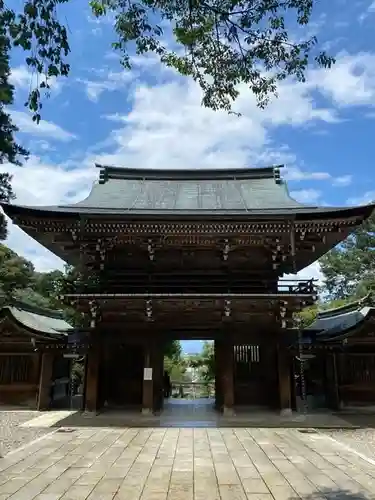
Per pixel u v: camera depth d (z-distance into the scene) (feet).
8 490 28.60
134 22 28.60
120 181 82.12
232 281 64.18
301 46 29.66
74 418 60.29
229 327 62.64
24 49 21.30
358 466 34.76
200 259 65.77
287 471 33.19
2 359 73.56
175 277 64.95
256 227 60.13
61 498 26.94
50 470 33.65
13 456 38.55
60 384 80.89
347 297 168.55
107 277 64.90
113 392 65.72
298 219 60.03
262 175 83.15
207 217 58.80
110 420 57.88
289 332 62.90
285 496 27.22
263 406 63.72
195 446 42.63
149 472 33.04
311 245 66.85
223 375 61.62
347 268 172.45
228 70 31.73
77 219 59.82
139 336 62.95
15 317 71.92
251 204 68.74
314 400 76.43
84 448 41.81
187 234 61.46
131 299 59.47
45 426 54.90
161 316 62.59
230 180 82.84
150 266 65.31
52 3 21.06
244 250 65.62
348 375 69.15
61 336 74.64
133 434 49.19
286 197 72.49
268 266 65.51
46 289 154.61
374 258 166.71
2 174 58.29
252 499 26.66
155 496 27.25
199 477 31.58
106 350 66.13
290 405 60.80
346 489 28.63
